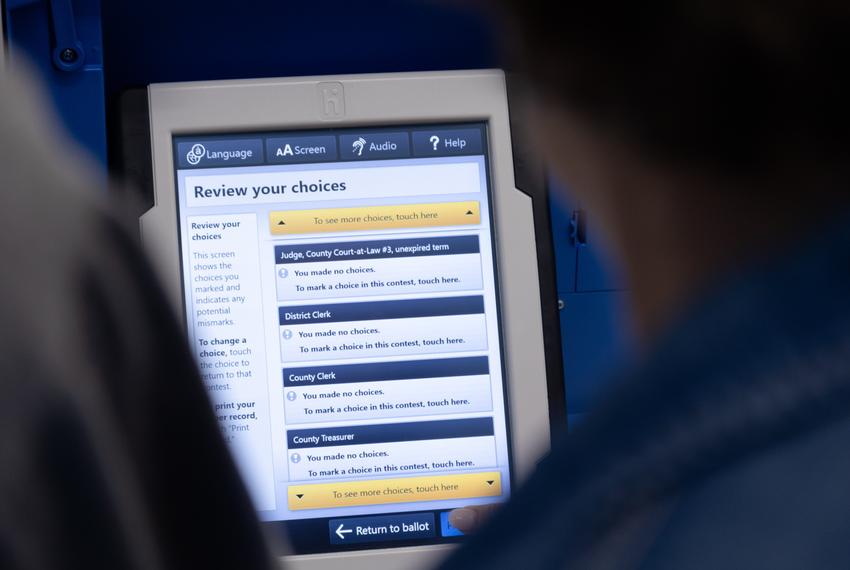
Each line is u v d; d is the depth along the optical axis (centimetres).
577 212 117
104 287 38
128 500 37
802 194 30
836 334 27
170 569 40
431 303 107
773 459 27
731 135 30
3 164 35
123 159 104
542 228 108
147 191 104
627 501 28
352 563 102
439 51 118
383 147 108
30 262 35
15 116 36
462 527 104
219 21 112
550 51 33
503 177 108
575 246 118
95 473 36
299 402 104
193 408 41
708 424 28
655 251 33
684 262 32
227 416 104
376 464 105
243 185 106
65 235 37
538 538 29
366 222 107
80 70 104
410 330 106
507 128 108
